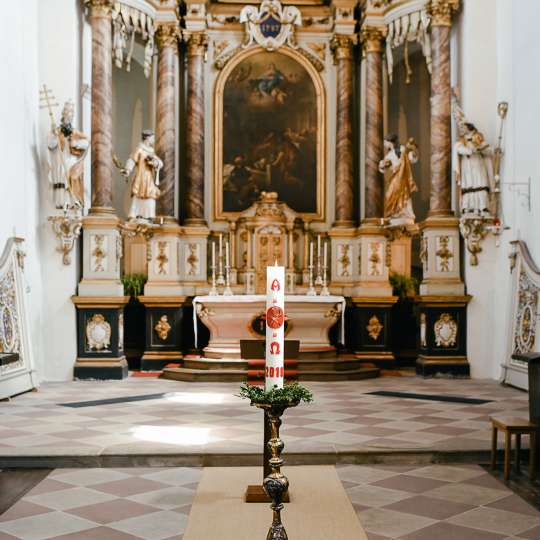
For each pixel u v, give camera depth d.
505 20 11.84
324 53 14.69
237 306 12.28
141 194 12.81
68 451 6.46
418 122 14.90
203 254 14.12
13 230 10.59
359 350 13.47
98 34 12.42
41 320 11.78
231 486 5.71
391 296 13.47
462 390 10.59
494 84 12.16
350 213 14.28
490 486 5.73
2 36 10.18
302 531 4.63
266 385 4.24
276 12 14.52
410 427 7.66
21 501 5.34
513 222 11.38
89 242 12.13
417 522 4.83
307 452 6.47
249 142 14.62
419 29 13.03
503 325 11.70
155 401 9.54
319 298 12.28
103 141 12.38
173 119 13.94
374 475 6.07
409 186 12.98
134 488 5.68
